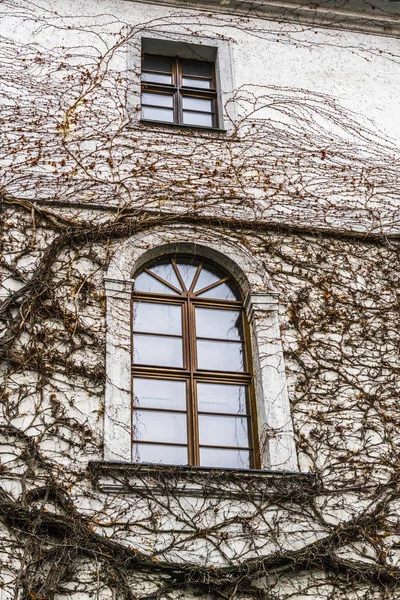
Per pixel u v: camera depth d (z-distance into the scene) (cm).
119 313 880
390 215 1038
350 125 1116
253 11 1201
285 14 1210
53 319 860
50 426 794
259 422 856
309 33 1205
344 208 1027
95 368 838
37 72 1057
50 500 756
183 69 1166
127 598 718
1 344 825
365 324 935
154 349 891
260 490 788
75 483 766
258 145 1062
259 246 970
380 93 1168
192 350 896
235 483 788
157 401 855
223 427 857
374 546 783
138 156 1015
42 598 698
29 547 725
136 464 774
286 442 829
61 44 1091
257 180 1027
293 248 979
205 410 862
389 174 1077
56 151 995
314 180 1048
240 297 951
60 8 1125
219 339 916
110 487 764
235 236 972
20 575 707
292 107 1114
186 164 1020
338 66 1181
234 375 889
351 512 802
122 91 1070
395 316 949
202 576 734
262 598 738
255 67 1147
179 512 767
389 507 811
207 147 1043
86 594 714
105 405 817
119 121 1040
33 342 838
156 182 996
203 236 961
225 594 733
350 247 996
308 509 794
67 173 979
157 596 723
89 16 1128
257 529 770
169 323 914
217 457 838
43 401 807
